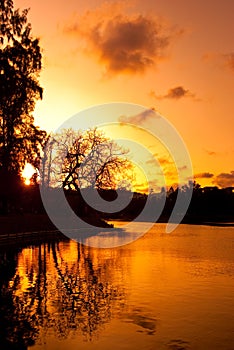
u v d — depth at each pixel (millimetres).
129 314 15125
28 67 40406
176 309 15820
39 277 22781
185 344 12125
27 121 42125
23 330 13211
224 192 122500
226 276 23141
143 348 11820
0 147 40312
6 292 18672
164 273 24203
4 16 38156
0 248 38594
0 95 37344
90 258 31594
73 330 13297
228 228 77938
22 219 55062
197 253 35312
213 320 14445
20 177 51281
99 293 18547
